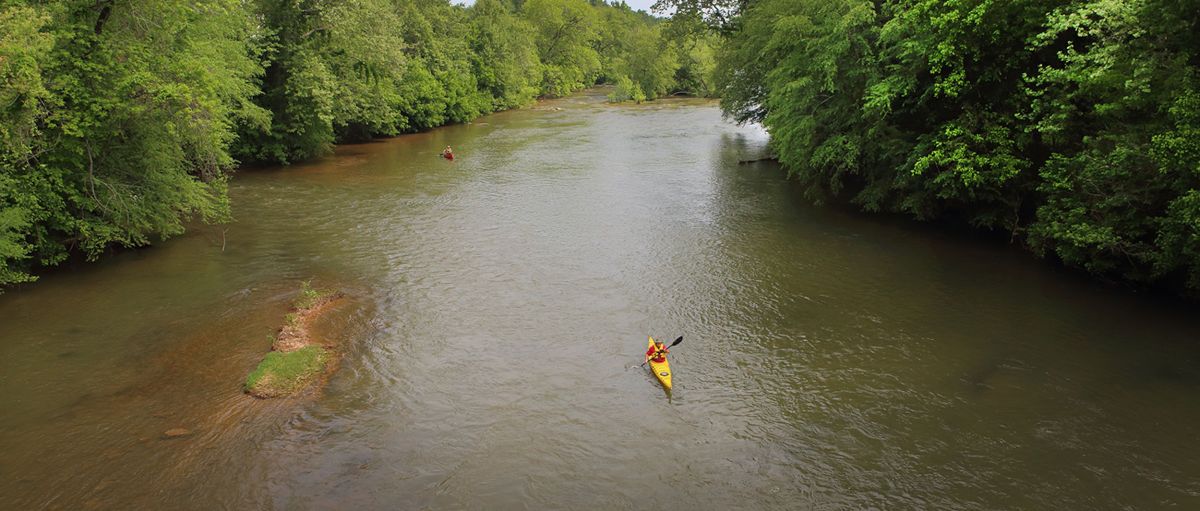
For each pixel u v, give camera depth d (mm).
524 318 13945
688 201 24203
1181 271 13758
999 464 9031
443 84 51469
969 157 15992
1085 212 14188
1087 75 13000
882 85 17047
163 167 17234
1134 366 11398
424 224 21156
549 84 83688
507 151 37656
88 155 15516
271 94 31578
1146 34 12539
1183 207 11789
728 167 31469
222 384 11031
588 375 11625
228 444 9445
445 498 8453
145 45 16297
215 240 19203
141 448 9305
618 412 10477
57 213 15188
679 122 53219
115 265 16875
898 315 13766
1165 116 12297
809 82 19812
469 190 26547
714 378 11484
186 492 8438
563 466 9148
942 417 10133
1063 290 14727
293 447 9422
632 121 54594
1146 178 12984
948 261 16844
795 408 10523
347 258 17688
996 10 14805
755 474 8969
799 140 21156
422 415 10328
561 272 16688
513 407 10609
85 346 12297
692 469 9086
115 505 8188
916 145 18219
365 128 42062
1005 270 16062
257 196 25297
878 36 18844
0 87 12945
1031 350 12078
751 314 14047
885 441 9609
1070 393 10656
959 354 12031
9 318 13492
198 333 12922
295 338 12531
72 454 9141
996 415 10133
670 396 10930
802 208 22719
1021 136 15469
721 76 35531
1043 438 9555
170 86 15320
